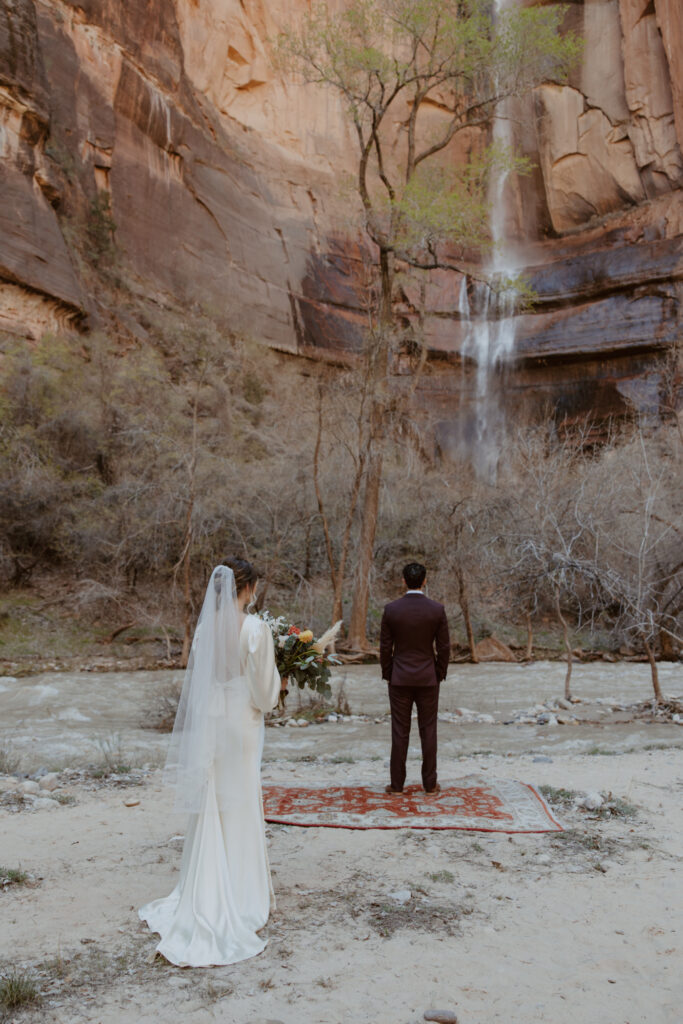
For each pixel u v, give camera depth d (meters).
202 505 17.73
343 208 35.28
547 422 27.08
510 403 35.28
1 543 18.69
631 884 4.12
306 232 34.44
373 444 19.20
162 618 18.61
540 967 3.16
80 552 19.14
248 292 31.06
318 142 36.12
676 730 9.55
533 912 3.74
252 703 3.65
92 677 14.59
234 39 34.09
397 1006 2.83
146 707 11.43
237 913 3.46
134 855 4.58
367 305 22.08
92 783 6.57
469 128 38.19
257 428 22.05
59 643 16.89
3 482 18.38
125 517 18.33
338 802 5.71
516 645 19.25
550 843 4.81
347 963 3.18
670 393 24.75
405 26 19.80
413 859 4.50
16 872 4.20
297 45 20.42
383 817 5.30
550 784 6.40
